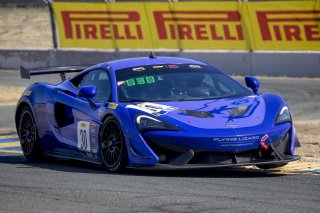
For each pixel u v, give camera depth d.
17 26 128.25
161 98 29.86
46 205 21.25
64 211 20.30
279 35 78.50
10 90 75.50
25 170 29.84
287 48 78.12
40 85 35.69
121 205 21.00
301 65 76.75
